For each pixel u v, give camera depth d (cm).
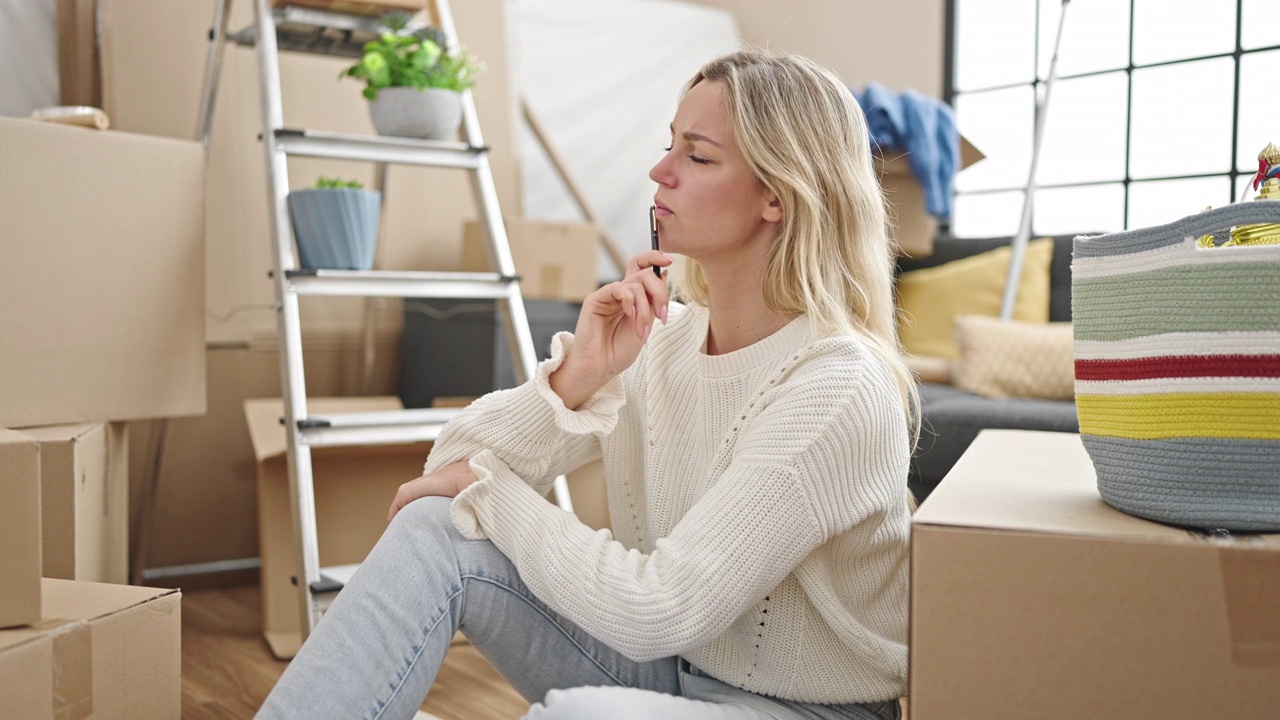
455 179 329
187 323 212
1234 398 91
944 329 332
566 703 101
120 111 270
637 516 135
